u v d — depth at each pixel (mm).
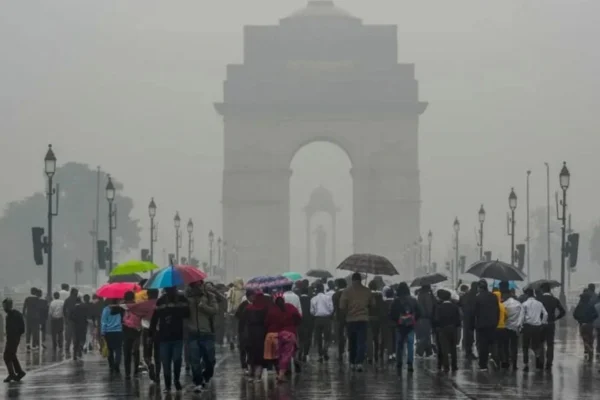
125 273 70250
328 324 83188
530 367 78625
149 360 67250
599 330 88250
